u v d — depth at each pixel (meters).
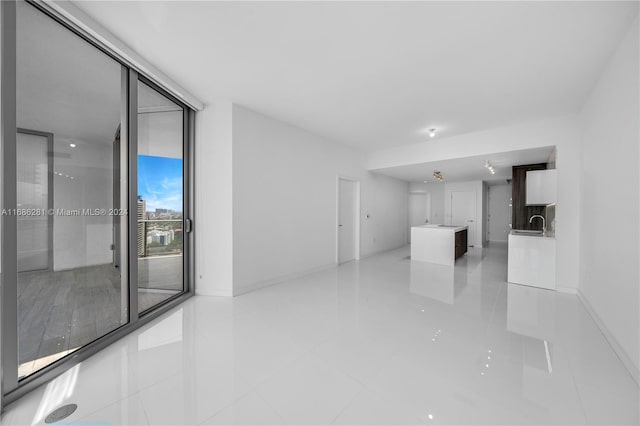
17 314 1.59
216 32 2.09
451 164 5.53
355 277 4.51
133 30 2.07
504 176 7.31
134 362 1.96
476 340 2.29
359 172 6.11
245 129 3.59
